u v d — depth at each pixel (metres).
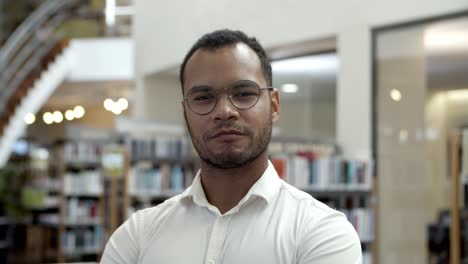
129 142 8.00
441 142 8.43
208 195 1.28
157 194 8.15
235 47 1.24
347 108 7.61
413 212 7.33
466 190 5.38
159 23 10.86
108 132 10.34
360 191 6.99
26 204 10.52
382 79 7.40
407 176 7.31
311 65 9.49
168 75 11.48
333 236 1.20
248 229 1.22
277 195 1.26
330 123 9.75
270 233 1.20
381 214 7.38
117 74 12.55
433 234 7.28
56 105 17.03
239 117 1.22
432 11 6.81
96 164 10.02
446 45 7.21
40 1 11.67
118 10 12.31
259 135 1.23
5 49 10.31
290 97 9.86
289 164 6.63
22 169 11.26
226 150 1.21
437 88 8.68
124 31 12.60
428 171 7.45
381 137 7.39
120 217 7.32
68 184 9.71
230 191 1.25
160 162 8.31
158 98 11.70
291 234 1.20
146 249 1.29
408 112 7.25
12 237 11.06
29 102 10.91
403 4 7.08
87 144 10.05
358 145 7.48
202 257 1.23
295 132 9.84
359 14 7.49
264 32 8.55
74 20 12.01
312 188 6.72
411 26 7.14
